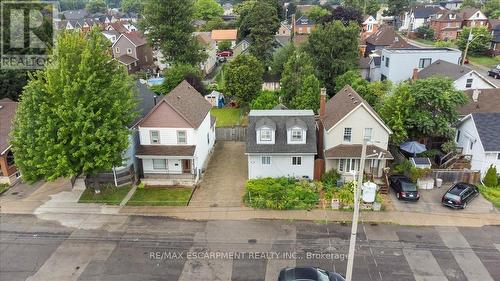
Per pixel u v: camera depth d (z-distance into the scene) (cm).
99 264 2272
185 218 2753
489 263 2241
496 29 8525
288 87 4744
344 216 2734
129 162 3247
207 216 2772
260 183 3022
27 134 2684
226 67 5684
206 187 3212
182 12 6259
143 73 7006
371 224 2639
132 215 2802
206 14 12762
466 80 4656
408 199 2902
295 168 3206
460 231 2550
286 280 1970
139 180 3350
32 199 3052
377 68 5922
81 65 2634
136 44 7519
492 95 3984
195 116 3403
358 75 5250
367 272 2173
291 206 2838
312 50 5459
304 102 4356
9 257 2344
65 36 2795
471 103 3919
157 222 2706
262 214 2783
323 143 3375
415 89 3419
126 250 2398
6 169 3262
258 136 3158
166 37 6300
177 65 5803
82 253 2373
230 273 2180
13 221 2734
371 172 3209
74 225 2681
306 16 11144
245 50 7175
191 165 3312
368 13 13125
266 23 6831
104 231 2603
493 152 3131
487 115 3350
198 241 2480
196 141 3309
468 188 2897
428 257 2297
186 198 3028
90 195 3097
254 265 2241
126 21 13688
